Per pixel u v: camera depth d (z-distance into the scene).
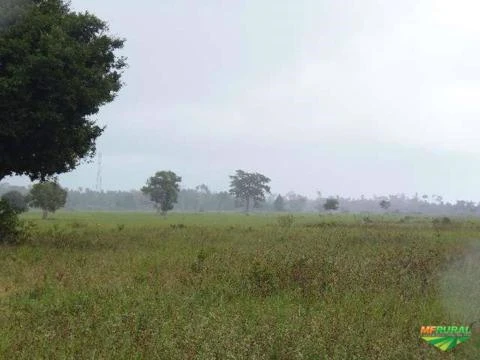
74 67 15.28
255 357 5.07
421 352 5.38
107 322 6.17
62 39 15.02
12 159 16.64
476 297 7.84
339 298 7.88
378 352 5.31
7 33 14.82
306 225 34.22
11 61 14.74
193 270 10.10
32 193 53.97
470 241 16.77
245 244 16.30
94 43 17.14
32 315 6.72
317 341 5.46
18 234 16.52
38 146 16.38
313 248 13.57
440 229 27.11
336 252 12.48
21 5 15.30
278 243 16.14
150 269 10.54
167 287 8.53
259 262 9.67
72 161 18.88
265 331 5.75
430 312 7.01
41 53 14.67
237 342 5.37
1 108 14.60
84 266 10.83
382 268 10.12
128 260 11.89
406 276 9.37
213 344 5.35
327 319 6.41
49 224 35.31
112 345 5.43
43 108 15.05
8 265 11.05
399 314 6.94
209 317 6.43
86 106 16.14
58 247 14.80
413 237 18.77
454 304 7.49
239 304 7.43
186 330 5.79
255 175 125.44
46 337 5.65
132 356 5.21
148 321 6.25
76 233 20.95
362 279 8.96
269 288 8.56
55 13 16.70
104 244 15.83
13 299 7.77
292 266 9.73
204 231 23.78
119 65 18.73
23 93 14.56
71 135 17.06
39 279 9.41
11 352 5.28
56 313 6.90
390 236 19.17
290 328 5.82
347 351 5.34
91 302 7.27
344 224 34.91
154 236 19.92
